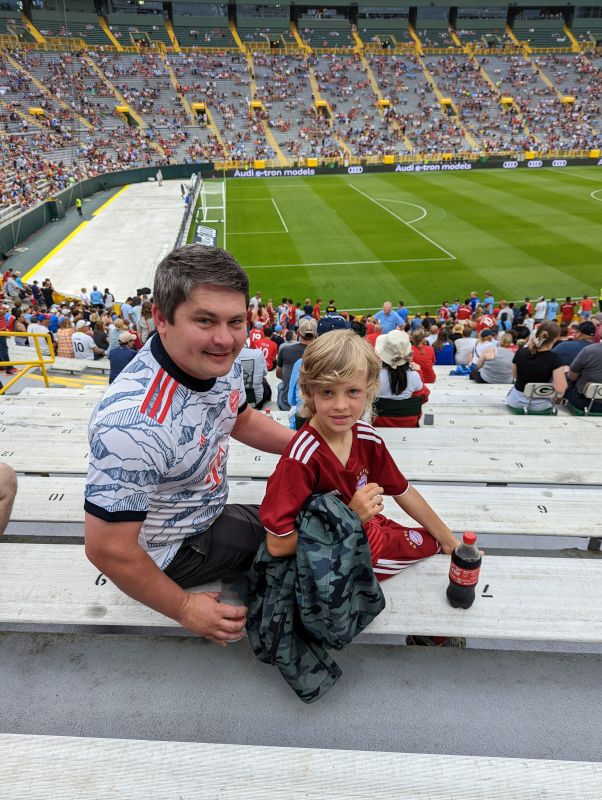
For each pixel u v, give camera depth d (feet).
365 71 235.81
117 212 124.36
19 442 12.78
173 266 5.38
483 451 12.29
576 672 7.52
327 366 5.97
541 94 228.84
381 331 47.62
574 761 6.13
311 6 245.65
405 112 216.74
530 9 257.75
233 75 223.30
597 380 18.71
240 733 6.64
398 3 247.70
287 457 6.61
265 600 6.73
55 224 114.32
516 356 19.56
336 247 95.96
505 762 6.09
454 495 10.41
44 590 8.08
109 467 5.56
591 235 98.48
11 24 214.07
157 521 6.70
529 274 81.71
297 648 6.84
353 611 6.62
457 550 7.32
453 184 151.94
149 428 5.64
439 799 5.79
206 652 7.62
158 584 6.25
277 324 61.36
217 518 7.49
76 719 6.82
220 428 6.65
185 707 6.92
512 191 139.03
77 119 179.93
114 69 210.59
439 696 7.11
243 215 120.88
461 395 23.95
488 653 7.73
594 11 256.52
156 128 191.52
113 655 7.57
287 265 88.12
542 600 7.88
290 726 6.72
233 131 198.49
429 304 72.79
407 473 11.35
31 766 6.01
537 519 9.73
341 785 5.89
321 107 215.51
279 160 185.06
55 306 61.05
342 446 6.91
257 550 7.30
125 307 58.08
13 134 157.28
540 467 11.60
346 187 151.33
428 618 7.55
